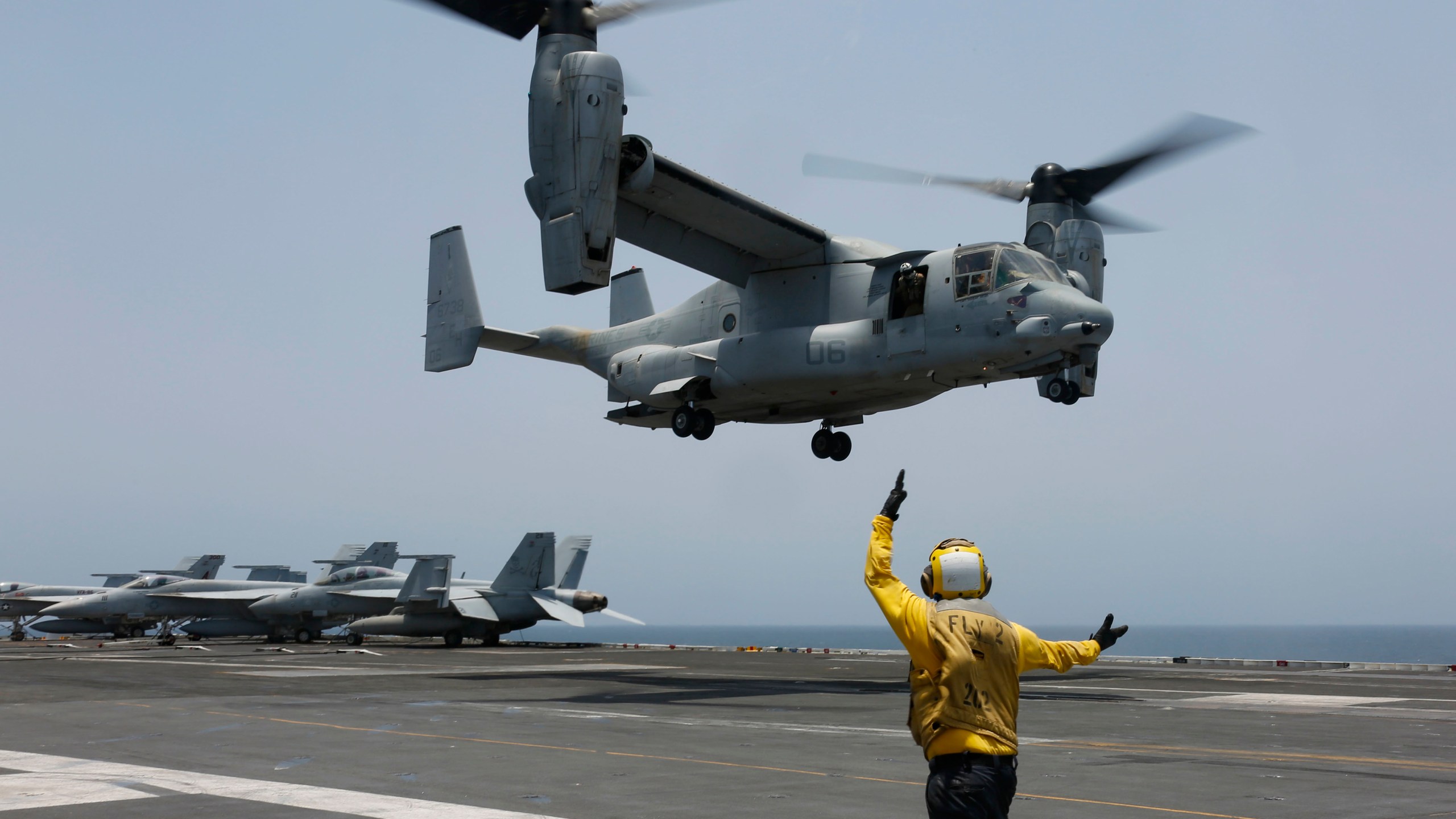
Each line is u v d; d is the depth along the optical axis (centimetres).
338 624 5312
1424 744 1146
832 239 2444
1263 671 2873
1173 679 2339
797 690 1897
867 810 753
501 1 2047
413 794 813
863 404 2570
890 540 465
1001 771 426
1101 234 2467
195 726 1303
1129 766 973
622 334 2914
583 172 1981
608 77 1986
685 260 2522
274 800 783
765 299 2534
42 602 6144
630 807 761
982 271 2133
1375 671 2927
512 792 823
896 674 2428
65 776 904
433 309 2884
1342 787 861
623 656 3562
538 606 4478
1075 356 2112
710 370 2555
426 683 2073
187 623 5750
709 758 1018
